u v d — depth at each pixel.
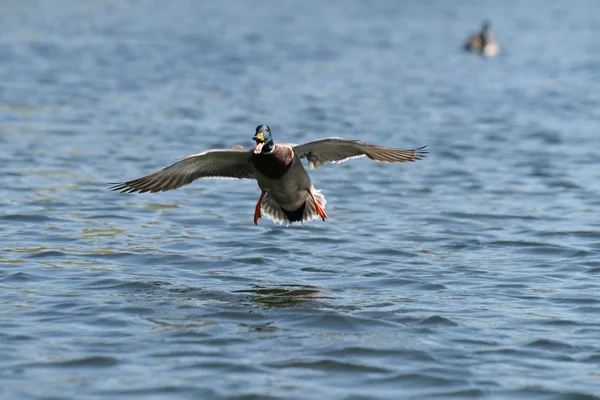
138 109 28.97
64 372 9.50
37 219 16.45
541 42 49.59
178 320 11.18
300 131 26.41
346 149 12.08
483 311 11.79
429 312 11.68
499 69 40.72
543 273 13.66
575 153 24.00
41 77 34.00
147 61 38.97
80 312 11.39
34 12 55.41
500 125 28.05
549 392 9.22
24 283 12.60
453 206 18.48
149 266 13.72
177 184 12.29
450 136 26.20
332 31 51.53
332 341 10.53
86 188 19.11
